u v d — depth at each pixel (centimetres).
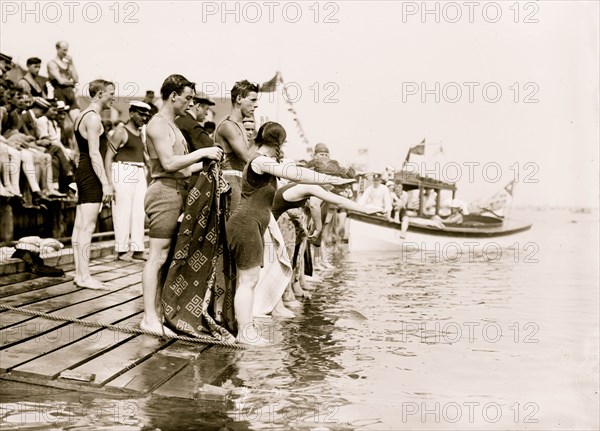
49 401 391
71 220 1197
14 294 695
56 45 1360
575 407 406
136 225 1087
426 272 1204
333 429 354
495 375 476
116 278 875
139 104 1049
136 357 481
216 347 537
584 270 1314
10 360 449
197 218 557
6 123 1022
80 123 737
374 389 433
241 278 558
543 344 585
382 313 725
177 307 559
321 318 680
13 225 988
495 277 1162
